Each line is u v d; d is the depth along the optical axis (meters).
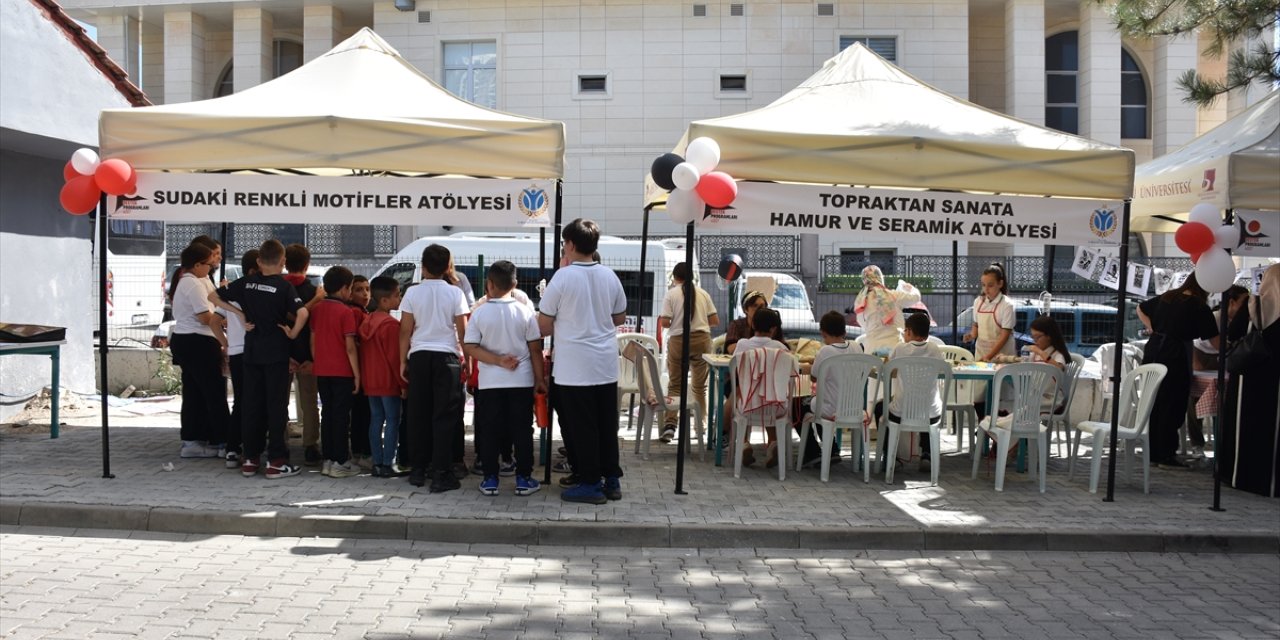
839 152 8.02
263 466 8.79
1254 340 8.59
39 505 7.31
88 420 11.49
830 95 9.16
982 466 9.82
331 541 7.05
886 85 9.29
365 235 25.34
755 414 8.82
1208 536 7.39
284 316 8.31
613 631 5.37
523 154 8.02
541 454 9.14
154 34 29.61
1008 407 9.51
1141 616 5.84
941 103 9.15
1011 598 6.16
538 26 26.72
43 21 10.60
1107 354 10.99
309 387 8.88
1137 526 7.56
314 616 5.49
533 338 7.85
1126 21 11.11
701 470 9.26
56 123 10.78
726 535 7.18
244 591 5.91
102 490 7.81
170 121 7.89
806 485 8.71
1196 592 6.37
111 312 15.17
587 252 7.71
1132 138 28.22
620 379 10.92
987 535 7.30
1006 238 8.41
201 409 9.17
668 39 26.45
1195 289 9.76
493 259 15.10
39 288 11.89
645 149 26.56
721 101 26.41
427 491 8.02
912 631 5.49
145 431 10.70
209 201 8.09
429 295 8.02
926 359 8.68
